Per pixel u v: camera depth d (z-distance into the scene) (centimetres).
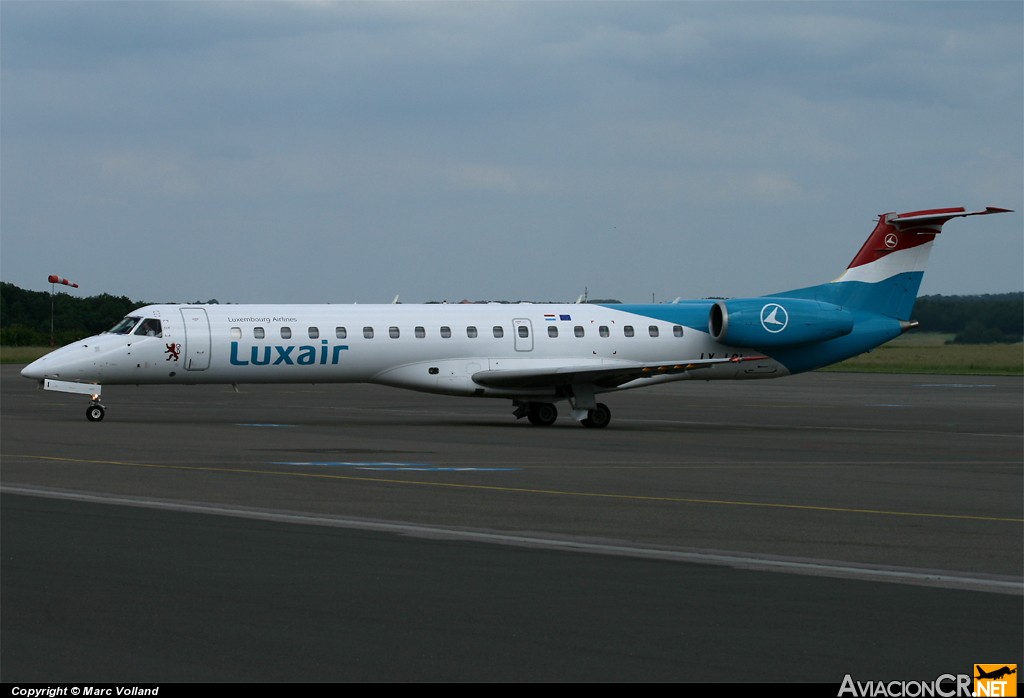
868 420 7331
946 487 3850
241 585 2161
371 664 1677
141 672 1628
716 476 4084
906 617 1983
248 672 1633
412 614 1956
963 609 2047
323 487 3594
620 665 1686
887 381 13500
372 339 6606
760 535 2816
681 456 4825
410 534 2747
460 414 7431
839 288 7250
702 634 1853
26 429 5762
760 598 2109
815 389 11612
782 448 5291
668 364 6456
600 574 2303
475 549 2562
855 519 3097
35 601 2027
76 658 1691
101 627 1859
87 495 3347
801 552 2591
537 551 2547
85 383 6353
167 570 2291
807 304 7044
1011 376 14975
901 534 2861
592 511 3170
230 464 4231
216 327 6444
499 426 6481
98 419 6419
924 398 9981
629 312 7025
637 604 2047
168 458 4425
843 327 7044
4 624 1872
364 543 2614
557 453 4875
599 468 4294
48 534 2686
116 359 6303
